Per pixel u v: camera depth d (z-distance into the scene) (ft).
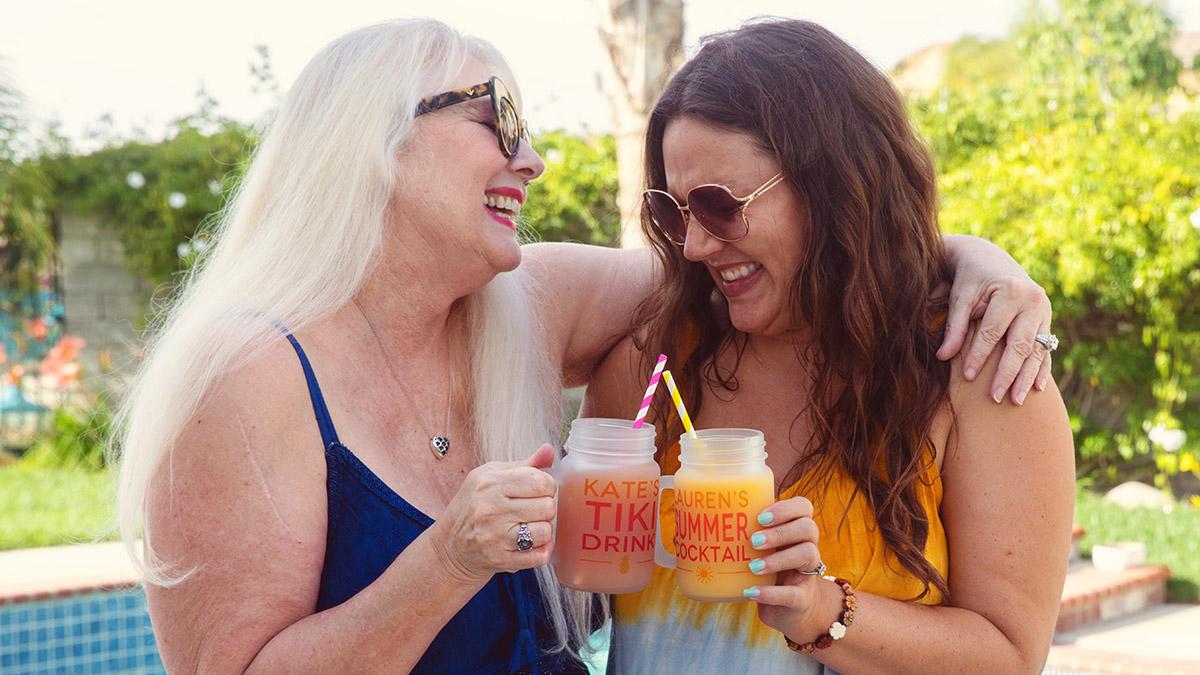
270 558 5.70
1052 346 6.28
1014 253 29.96
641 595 6.70
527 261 7.63
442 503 6.45
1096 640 20.07
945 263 7.01
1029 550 6.19
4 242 37.27
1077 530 24.34
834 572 6.33
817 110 6.23
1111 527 25.77
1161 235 29.04
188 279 6.92
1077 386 32.32
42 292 37.81
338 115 6.19
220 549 5.67
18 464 32.65
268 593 5.69
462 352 6.86
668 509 6.66
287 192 6.24
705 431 6.00
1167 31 60.23
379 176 6.16
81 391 35.99
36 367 36.52
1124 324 31.19
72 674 19.45
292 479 5.84
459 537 5.28
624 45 21.02
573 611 6.92
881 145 6.41
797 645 5.86
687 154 6.33
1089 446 31.42
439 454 6.57
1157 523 26.23
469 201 6.26
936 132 32.81
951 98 34.27
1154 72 59.11
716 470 5.64
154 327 7.00
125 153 37.65
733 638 6.45
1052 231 29.35
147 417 5.92
